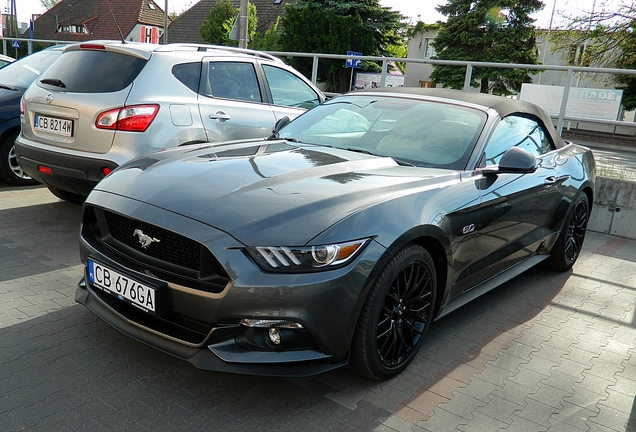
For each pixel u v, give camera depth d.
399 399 2.75
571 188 4.64
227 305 2.39
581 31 27.67
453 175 3.34
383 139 3.78
